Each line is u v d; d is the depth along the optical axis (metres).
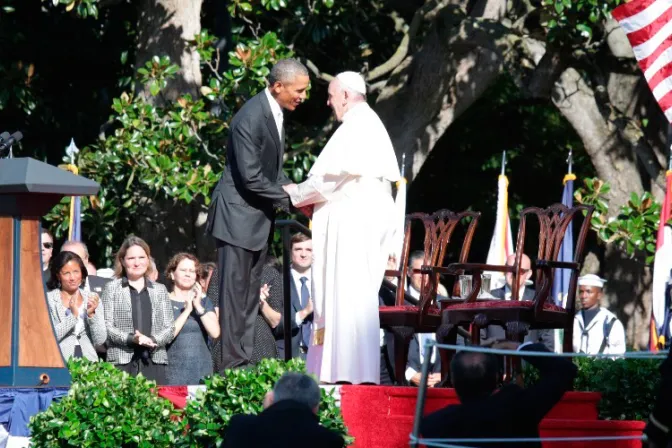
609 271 40.69
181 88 37.28
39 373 19.20
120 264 22.72
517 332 19.72
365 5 40.00
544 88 36.84
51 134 42.28
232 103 35.06
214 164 35.31
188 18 37.50
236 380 18.17
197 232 37.22
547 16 34.88
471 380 14.03
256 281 20.58
